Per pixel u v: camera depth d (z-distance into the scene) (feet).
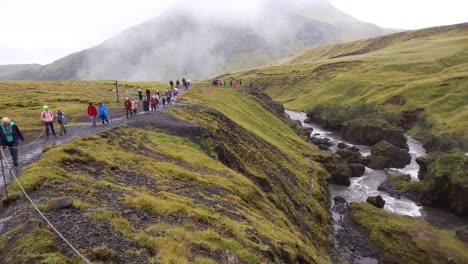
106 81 403.75
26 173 61.72
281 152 202.90
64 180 61.98
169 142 121.08
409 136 360.48
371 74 589.73
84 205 52.80
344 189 204.54
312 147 271.90
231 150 147.43
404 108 404.36
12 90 276.82
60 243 41.42
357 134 344.08
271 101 389.39
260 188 127.13
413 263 119.14
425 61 586.04
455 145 277.44
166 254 45.16
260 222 82.23
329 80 638.94
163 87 348.38
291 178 169.48
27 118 157.38
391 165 254.68
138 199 61.00
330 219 155.22
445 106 369.30
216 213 71.10
